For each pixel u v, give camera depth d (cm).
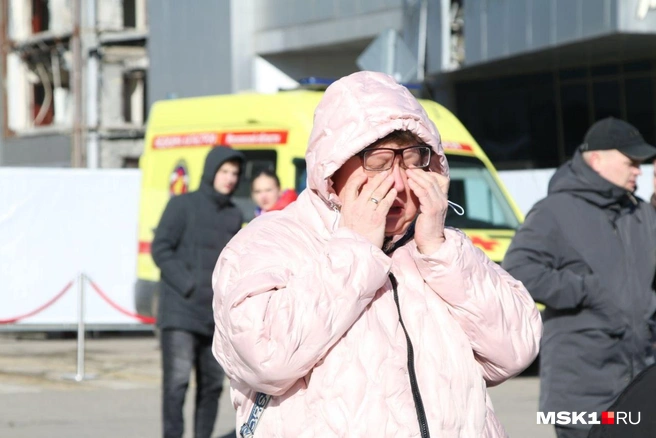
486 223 1534
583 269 648
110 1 4003
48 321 2025
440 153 398
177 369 943
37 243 2025
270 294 379
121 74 4006
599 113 2348
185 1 3092
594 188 650
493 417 393
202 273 952
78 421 1187
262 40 2900
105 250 2044
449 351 388
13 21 4412
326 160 390
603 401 639
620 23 1911
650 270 650
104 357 1816
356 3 2652
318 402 374
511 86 2478
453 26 2364
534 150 2458
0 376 1554
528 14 2114
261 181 1204
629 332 641
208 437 971
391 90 396
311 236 401
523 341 400
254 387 380
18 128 4397
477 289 392
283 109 1539
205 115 1642
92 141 3938
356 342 378
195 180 1630
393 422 371
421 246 394
